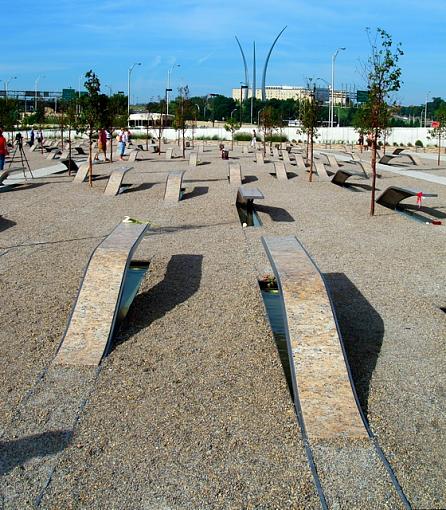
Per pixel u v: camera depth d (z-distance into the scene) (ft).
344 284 27.99
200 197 55.98
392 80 49.78
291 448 14.62
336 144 196.65
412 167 95.45
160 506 12.53
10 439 14.96
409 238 38.19
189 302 25.27
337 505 12.59
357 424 15.53
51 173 79.30
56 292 26.43
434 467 13.94
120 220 43.88
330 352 17.54
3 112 142.61
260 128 210.59
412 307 24.86
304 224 42.65
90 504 12.60
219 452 14.43
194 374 18.61
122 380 18.15
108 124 68.85
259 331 22.12
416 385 17.99
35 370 18.78
